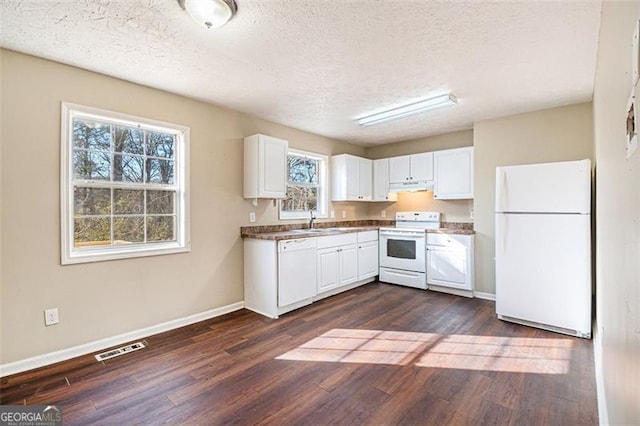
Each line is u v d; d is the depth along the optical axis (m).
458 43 2.21
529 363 2.40
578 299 2.85
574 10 1.83
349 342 2.79
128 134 2.90
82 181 2.62
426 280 4.53
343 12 1.86
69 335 2.51
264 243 3.53
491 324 3.20
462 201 4.74
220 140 3.55
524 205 3.13
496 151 3.98
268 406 1.90
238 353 2.59
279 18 1.92
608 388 1.55
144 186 2.99
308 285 3.82
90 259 2.61
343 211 5.37
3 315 2.24
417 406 1.90
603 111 1.87
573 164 2.88
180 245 3.20
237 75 2.73
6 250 2.25
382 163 5.38
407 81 2.87
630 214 0.96
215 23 1.85
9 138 2.26
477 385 2.11
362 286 4.77
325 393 2.03
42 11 1.83
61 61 2.45
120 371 2.30
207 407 1.89
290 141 4.43
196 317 3.31
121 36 2.11
